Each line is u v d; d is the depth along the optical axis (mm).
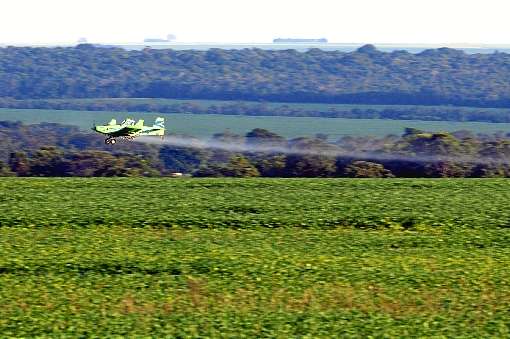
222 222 120188
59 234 113562
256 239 112500
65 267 98438
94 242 109125
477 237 114312
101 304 88188
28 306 87438
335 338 80812
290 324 83688
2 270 97500
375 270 99125
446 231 118000
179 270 98250
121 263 99812
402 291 92812
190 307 87875
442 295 91875
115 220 120188
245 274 97375
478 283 95375
